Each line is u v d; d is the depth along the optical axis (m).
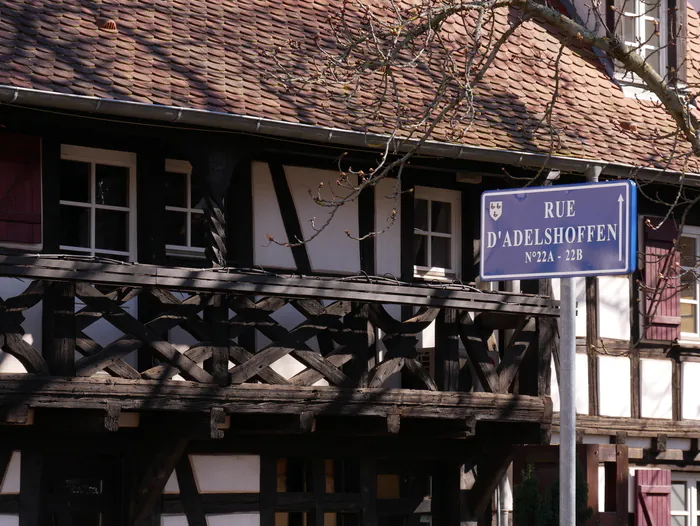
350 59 13.43
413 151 11.28
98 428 10.79
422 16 11.65
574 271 6.00
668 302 15.72
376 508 13.73
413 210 13.65
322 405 11.84
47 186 11.43
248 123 11.41
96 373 11.12
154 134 11.39
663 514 15.55
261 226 12.69
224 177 11.58
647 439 15.59
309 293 11.56
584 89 15.53
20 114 10.82
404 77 13.74
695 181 14.47
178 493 12.41
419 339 13.84
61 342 10.51
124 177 12.00
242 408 11.38
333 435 13.00
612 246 5.90
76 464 11.96
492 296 12.75
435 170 13.51
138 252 11.96
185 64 11.97
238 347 11.50
